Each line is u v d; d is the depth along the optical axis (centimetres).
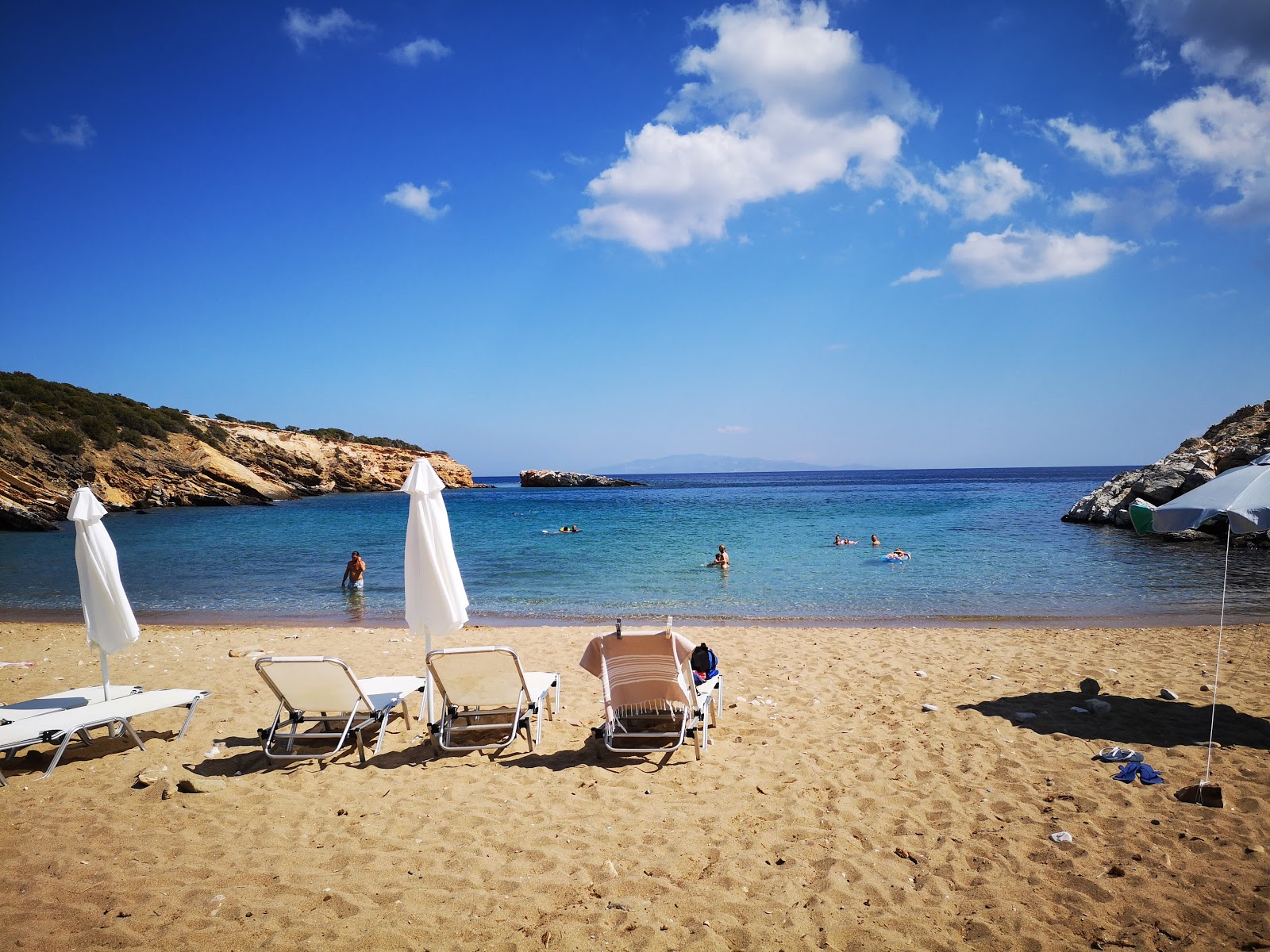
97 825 471
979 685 775
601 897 379
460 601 641
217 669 945
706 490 9056
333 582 1969
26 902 380
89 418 5609
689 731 639
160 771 546
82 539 637
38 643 1188
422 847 436
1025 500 5388
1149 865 396
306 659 561
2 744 541
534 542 2767
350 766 580
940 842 430
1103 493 3189
